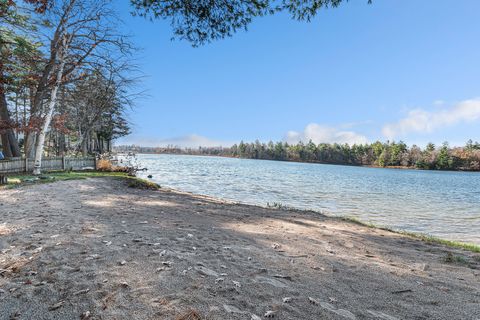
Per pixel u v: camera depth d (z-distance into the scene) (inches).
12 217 226.5
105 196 365.7
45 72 677.9
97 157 948.6
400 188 1093.1
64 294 101.0
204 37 258.8
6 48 663.8
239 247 168.4
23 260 133.0
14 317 87.4
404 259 176.4
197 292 103.2
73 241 162.9
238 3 234.5
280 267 136.9
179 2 235.8
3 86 653.3
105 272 119.5
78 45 659.4
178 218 254.8
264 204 535.2
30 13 639.8
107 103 923.4
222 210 329.7
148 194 427.8
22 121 631.8
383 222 435.5
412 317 94.2
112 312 89.2
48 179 497.4
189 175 1262.3
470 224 437.1
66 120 876.6
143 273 119.2
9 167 586.2
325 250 178.7
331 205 588.7
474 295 117.7
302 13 234.2
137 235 181.0
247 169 2075.5
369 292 113.5
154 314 88.0
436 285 127.4
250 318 87.4
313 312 93.0
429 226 417.7
